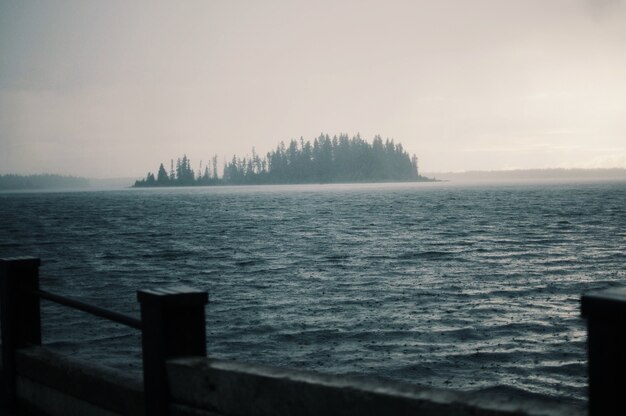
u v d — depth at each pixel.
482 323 15.25
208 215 78.44
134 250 35.28
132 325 3.64
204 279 23.53
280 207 101.00
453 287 20.91
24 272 5.20
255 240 41.44
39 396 4.81
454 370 11.55
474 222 57.66
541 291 19.95
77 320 15.34
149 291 3.48
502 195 148.75
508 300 18.38
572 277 23.12
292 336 14.11
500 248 34.28
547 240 38.75
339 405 2.51
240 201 135.50
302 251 33.84
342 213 79.12
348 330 14.59
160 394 3.38
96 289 21.17
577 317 15.78
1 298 5.23
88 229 54.50
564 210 76.88
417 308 17.19
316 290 20.58
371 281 22.48
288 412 2.72
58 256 32.28
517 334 14.09
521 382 10.80
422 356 12.45
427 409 2.22
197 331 3.45
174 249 35.62
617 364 1.91
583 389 10.40
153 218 73.00
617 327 1.91
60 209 104.94
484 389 10.45
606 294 1.96
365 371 11.52
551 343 13.25
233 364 3.14
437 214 73.31
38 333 5.25
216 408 3.08
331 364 12.00
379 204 107.19
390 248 34.94
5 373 5.19
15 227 58.16
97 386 4.06
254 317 16.08
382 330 14.56
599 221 56.50
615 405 1.92
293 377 2.74
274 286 21.58
